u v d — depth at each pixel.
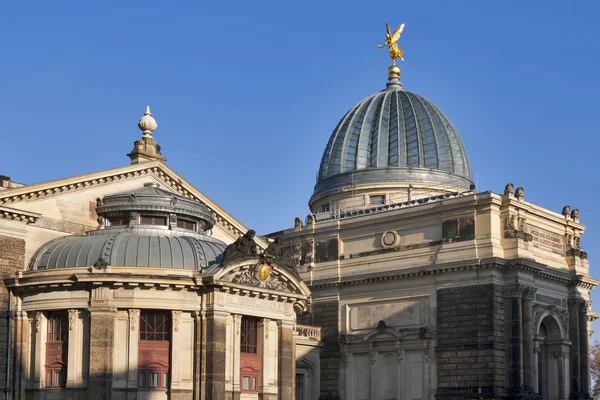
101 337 74.19
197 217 86.31
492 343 96.88
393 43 139.25
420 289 104.00
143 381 75.38
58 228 82.50
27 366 77.12
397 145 125.69
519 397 95.88
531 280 100.69
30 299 77.31
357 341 108.50
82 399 74.06
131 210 83.38
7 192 78.44
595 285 109.56
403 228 107.44
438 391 100.12
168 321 76.75
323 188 128.88
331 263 112.75
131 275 74.69
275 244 83.38
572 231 109.38
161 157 92.06
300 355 108.94
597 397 167.12
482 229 100.00
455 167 125.88
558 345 105.06
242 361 80.31
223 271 77.12
